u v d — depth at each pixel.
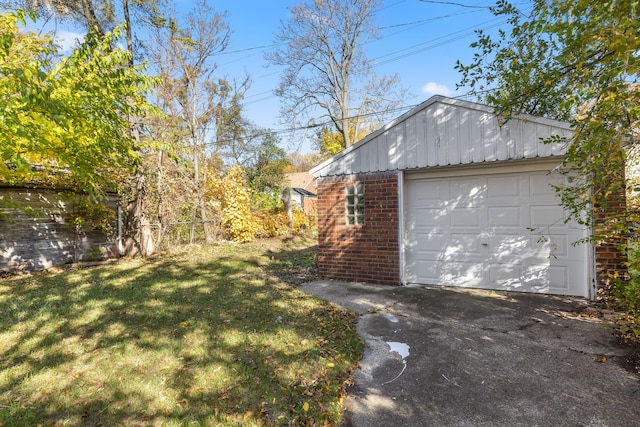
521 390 2.95
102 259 10.81
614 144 3.16
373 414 2.72
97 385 3.14
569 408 2.67
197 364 3.53
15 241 8.97
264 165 24.39
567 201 4.25
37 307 5.52
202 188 14.74
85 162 4.96
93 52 4.55
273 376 3.27
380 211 6.96
